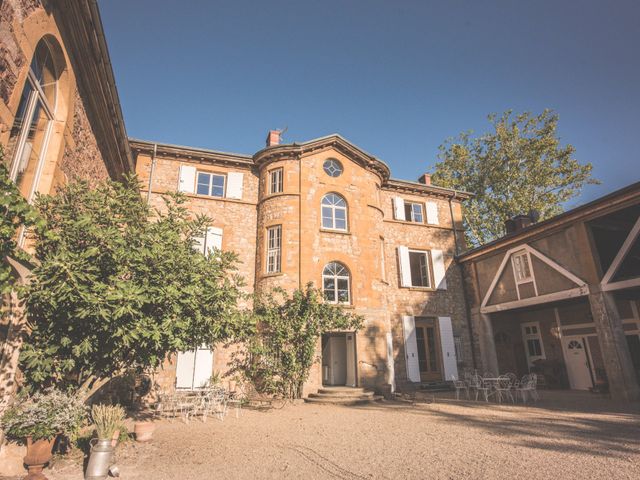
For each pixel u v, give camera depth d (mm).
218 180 16453
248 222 16062
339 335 16141
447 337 17609
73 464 5809
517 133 26047
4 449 5191
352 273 15305
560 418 9383
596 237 14812
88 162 8773
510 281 15383
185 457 6430
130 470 5699
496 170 26453
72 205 6316
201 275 7016
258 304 14250
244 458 6371
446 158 29781
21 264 5516
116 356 6812
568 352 16469
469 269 18625
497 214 26609
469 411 10969
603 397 12523
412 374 16594
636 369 13938
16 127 5660
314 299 13773
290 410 11656
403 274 17953
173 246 6914
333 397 12961
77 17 6414
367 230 16250
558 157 25062
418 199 19891
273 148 15992
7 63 4672
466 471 5566
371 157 17188
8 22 4641
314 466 5918
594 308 11781
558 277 13219
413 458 6301
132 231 6621
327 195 16234
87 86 7887
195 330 7277
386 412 11109
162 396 11617
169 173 15516
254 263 15648
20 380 5871
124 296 5672
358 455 6531
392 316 17281
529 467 5668
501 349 18141
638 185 10500
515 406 11609
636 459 5930
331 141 16422
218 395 11016
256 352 12992
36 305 5617
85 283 5750
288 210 15367
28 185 6129
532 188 25328
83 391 6516
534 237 14234
